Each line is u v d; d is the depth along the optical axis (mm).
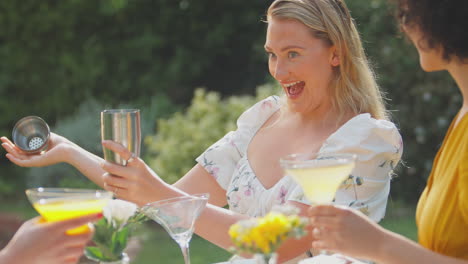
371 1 7195
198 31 9023
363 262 2105
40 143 2469
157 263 5156
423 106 6746
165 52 9133
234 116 6539
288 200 2326
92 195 1734
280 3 2445
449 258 1633
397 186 6879
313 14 2406
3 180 8562
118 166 2068
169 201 1884
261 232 1535
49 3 8922
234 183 2631
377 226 1673
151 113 8164
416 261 1626
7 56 8906
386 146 2367
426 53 1723
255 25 8961
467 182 1624
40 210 1726
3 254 1632
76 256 1693
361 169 2330
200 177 2801
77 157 2492
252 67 9094
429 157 6797
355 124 2367
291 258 2303
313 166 1622
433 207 1748
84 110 8133
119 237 1826
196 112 6703
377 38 7039
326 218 1662
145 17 9047
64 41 8984
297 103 2504
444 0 1626
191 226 1926
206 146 6266
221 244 2299
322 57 2441
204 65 9031
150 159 6855
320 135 2494
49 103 8984
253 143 2697
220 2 8906
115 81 9047
